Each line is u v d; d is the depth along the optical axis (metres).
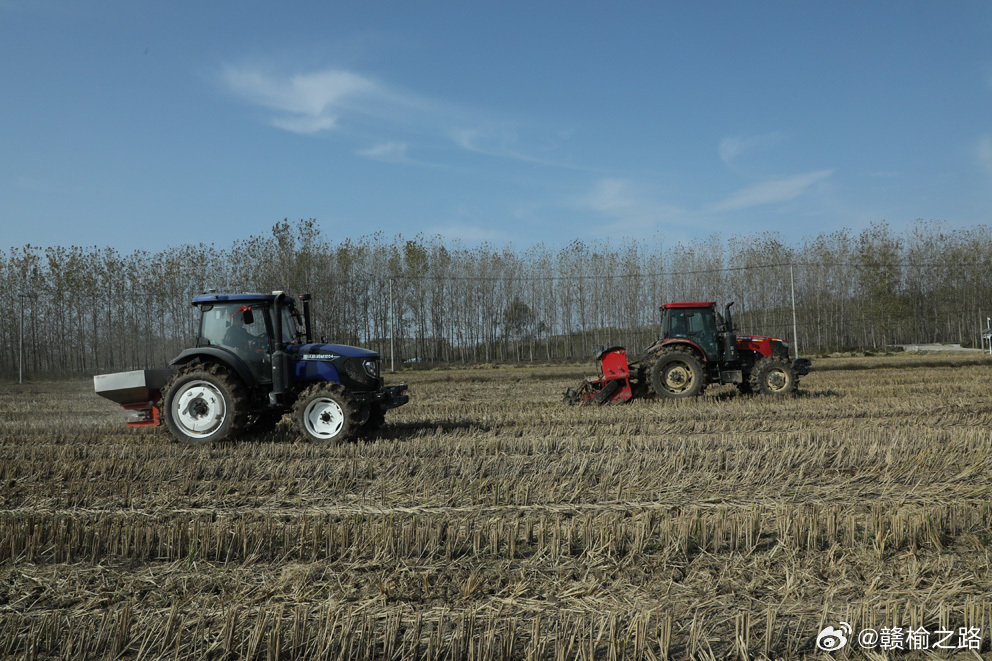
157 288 35.34
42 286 35.59
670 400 12.73
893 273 43.41
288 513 5.70
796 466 7.11
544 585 4.16
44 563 4.69
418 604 3.96
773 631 3.58
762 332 42.28
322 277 36.09
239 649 3.46
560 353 43.88
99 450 8.46
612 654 3.31
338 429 8.70
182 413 8.82
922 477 6.50
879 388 15.48
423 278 41.66
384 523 5.05
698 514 5.31
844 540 4.73
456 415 11.83
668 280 42.31
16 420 12.04
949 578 4.20
